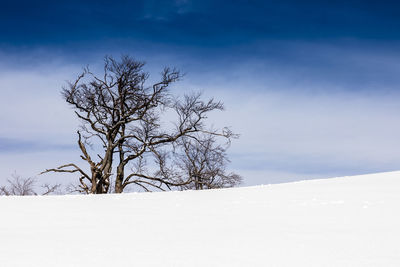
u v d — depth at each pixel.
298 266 5.05
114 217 9.80
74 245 6.48
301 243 6.30
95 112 30.44
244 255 5.63
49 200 13.80
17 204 12.62
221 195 14.74
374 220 8.33
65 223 8.99
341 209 9.99
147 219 9.37
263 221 8.59
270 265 5.12
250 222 8.52
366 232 7.09
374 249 5.82
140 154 30.31
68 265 5.25
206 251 5.90
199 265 5.16
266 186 17.55
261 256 5.55
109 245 6.43
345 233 7.03
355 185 15.73
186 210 10.91
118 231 7.79
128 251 5.98
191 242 6.57
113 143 30.47
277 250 5.88
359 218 8.62
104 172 29.64
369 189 14.22
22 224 8.92
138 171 31.31
